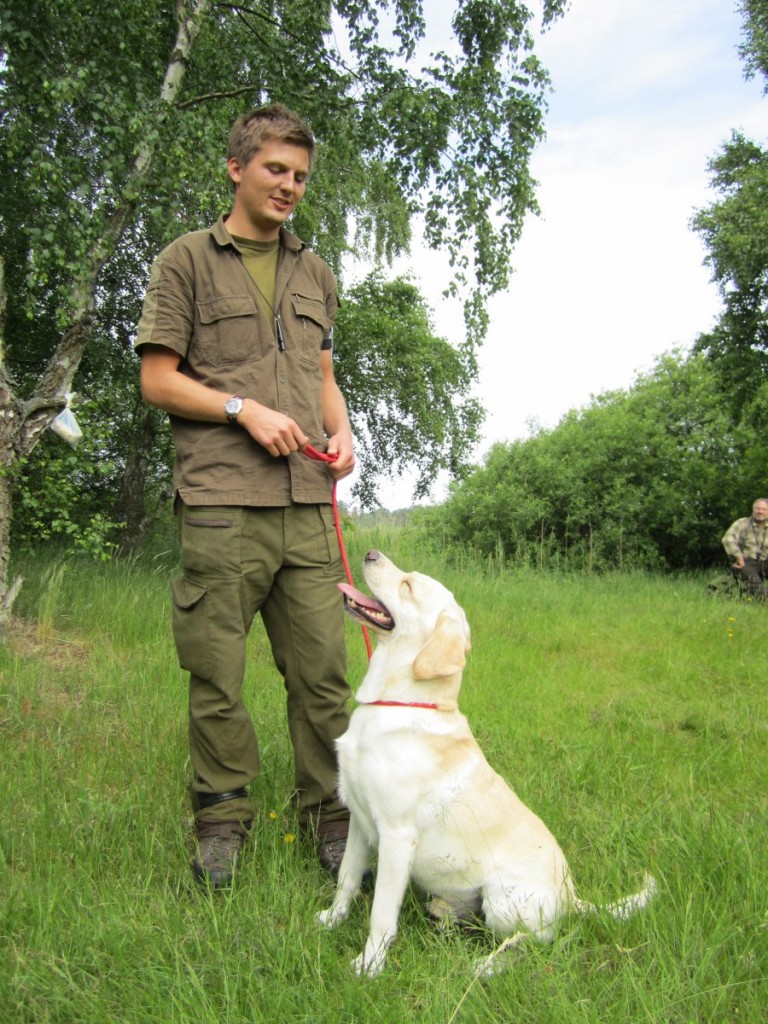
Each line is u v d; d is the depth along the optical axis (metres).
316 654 3.07
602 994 2.26
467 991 2.21
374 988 2.28
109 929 2.39
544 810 3.47
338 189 12.16
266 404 2.98
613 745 4.50
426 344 13.53
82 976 2.21
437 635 2.70
